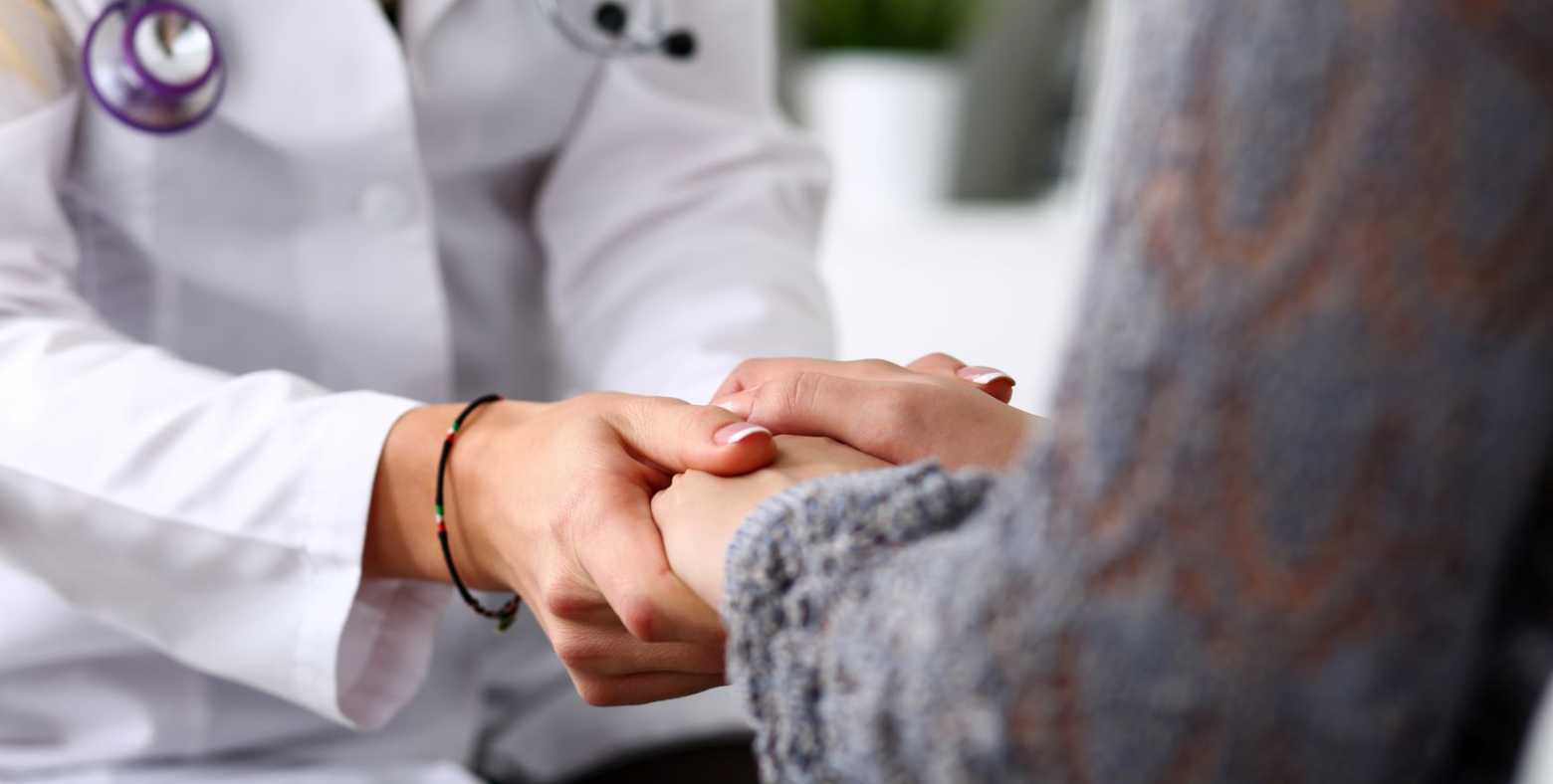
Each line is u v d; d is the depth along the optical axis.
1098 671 0.64
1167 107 0.65
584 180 1.20
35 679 1.07
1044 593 0.65
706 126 1.21
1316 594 0.62
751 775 1.13
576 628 0.96
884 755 0.70
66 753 1.08
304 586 1.03
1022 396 2.08
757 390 0.97
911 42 3.53
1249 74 0.62
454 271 1.18
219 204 1.10
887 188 3.48
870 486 0.83
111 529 1.02
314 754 1.11
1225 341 0.62
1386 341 0.61
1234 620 0.63
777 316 1.14
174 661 1.09
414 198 1.13
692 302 1.15
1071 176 3.83
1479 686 0.68
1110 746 0.64
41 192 1.06
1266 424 0.62
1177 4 0.65
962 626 0.67
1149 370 0.64
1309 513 0.62
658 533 0.92
